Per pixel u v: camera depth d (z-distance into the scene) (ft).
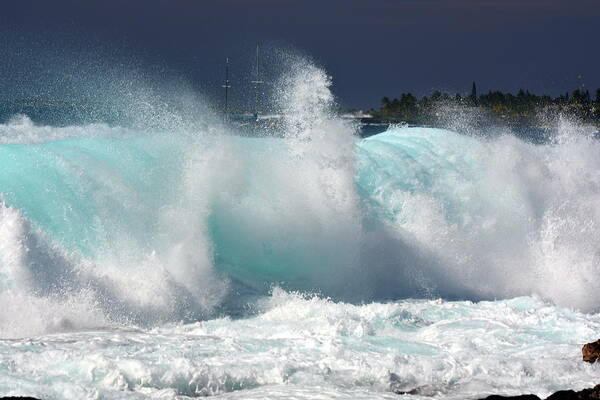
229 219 208.95
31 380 118.62
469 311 183.73
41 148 201.46
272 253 211.20
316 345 143.33
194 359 131.85
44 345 137.80
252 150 225.15
